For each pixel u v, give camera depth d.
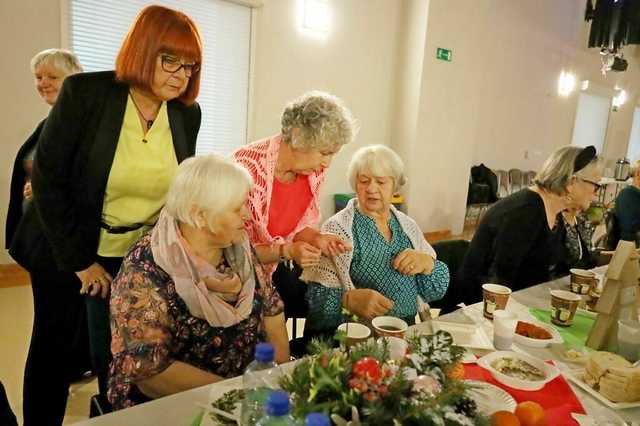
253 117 4.48
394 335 1.14
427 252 1.70
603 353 1.14
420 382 0.69
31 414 1.66
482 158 7.16
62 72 1.84
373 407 0.61
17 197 1.83
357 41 5.12
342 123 1.39
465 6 5.49
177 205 1.06
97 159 1.30
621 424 0.90
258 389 0.75
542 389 1.05
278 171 1.51
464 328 1.38
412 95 5.43
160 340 1.04
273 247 1.43
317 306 1.54
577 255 2.15
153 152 1.39
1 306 2.93
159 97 1.33
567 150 1.85
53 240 1.33
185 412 0.88
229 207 1.06
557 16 7.56
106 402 1.28
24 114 3.26
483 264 1.92
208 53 4.09
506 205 1.89
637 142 10.80
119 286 1.08
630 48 9.37
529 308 1.60
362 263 1.58
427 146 5.59
